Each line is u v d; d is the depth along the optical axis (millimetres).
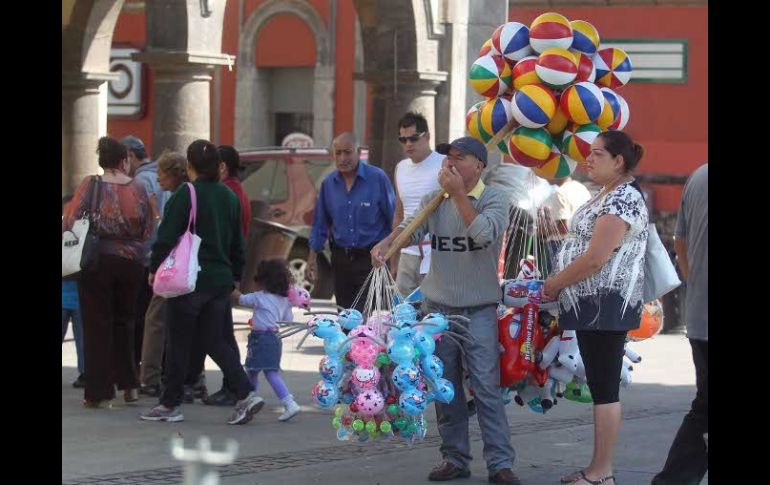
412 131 10070
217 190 9875
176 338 9805
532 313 7723
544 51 8203
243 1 31938
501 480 7633
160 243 9641
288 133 32281
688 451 7285
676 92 27141
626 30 27281
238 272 10117
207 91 14453
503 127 8297
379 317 7434
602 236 7031
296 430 9602
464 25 16703
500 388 7855
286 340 15914
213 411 10477
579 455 8711
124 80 32188
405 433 7387
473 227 7438
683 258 7363
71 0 16547
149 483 7543
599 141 7246
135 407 10523
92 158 17047
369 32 16500
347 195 10750
